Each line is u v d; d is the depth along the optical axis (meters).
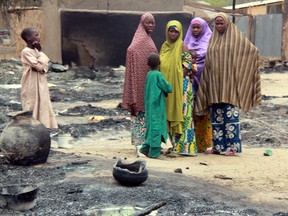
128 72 8.91
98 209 5.41
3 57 29.19
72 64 25.72
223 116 9.04
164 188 6.23
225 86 8.95
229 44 8.97
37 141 7.24
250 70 9.05
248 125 12.02
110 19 25.81
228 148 9.06
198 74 9.20
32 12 26.56
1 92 17.08
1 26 38.66
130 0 26.28
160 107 8.55
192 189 6.31
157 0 26.56
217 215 5.42
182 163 8.23
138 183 6.21
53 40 25.70
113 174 6.27
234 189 6.65
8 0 25.39
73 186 6.18
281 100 16.08
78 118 12.73
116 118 12.73
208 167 7.96
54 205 5.61
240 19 34.56
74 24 25.61
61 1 25.80
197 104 9.15
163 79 8.54
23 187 5.79
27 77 9.55
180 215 5.38
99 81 21.28
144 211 5.22
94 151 9.04
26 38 9.56
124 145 9.92
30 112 7.45
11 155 7.21
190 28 9.45
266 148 9.90
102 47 25.91
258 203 6.03
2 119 11.80
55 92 17.47
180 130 8.78
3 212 5.45
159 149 8.63
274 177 7.39
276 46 32.78
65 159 7.75
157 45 26.34
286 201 6.18
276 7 39.91
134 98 8.83
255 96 9.14
